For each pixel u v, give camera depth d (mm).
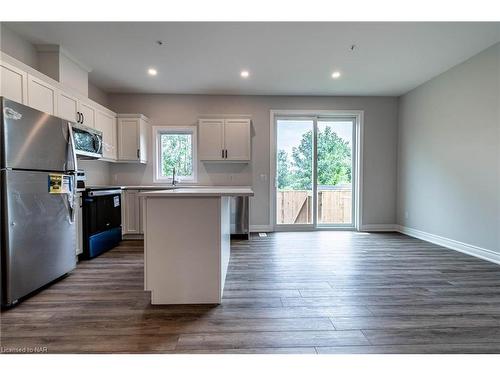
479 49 3377
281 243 4262
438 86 4199
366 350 1599
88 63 3773
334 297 2301
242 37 3100
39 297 2295
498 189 3227
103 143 4266
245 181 5199
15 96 2502
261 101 5168
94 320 1919
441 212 4145
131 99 5062
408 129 4969
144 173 5094
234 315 1994
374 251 3773
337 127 5406
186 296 2166
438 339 1701
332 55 3541
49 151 2455
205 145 4875
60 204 2617
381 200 5355
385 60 3697
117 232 4078
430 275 2822
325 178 5414
